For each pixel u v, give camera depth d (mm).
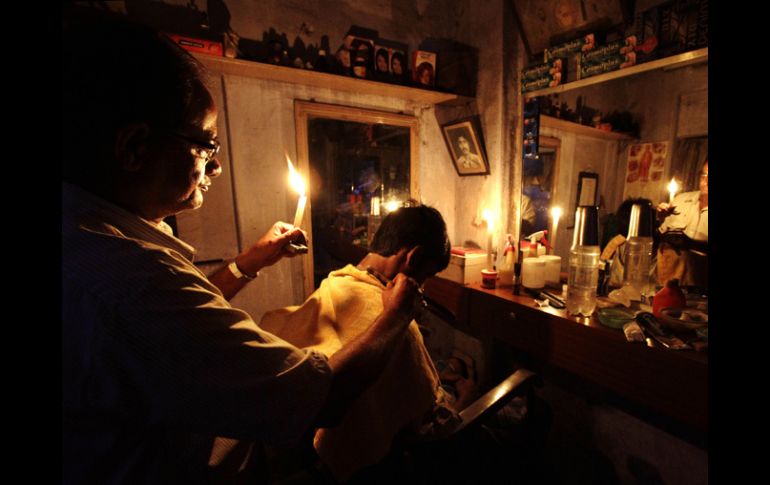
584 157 1281
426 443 792
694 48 970
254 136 1413
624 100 1159
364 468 780
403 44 1685
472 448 908
